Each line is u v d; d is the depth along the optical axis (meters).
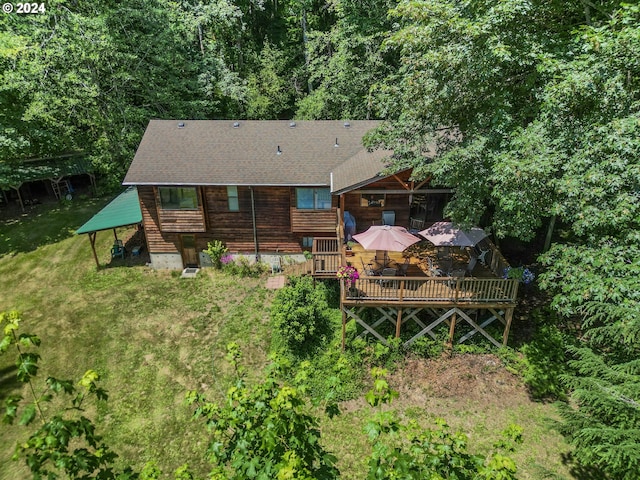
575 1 14.23
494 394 14.26
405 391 14.38
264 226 21.39
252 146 21.34
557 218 22.00
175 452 12.55
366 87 29.22
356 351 15.70
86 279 21.17
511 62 11.95
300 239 21.70
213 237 21.77
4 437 13.12
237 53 39.53
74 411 13.87
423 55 12.87
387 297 15.20
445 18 12.58
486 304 14.98
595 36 10.45
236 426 6.08
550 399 14.05
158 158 20.56
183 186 19.83
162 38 29.11
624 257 10.39
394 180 17.31
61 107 26.03
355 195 19.73
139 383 15.02
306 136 21.88
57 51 24.38
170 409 13.98
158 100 30.06
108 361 16.00
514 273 14.59
